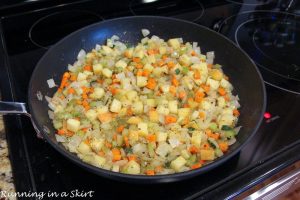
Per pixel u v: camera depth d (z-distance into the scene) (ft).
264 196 1.49
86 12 2.10
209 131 1.45
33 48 1.83
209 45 1.82
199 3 2.27
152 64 1.75
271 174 1.30
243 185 1.24
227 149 1.38
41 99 1.47
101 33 1.81
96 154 1.33
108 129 1.44
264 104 1.37
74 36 1.70
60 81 1.65
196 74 1.69
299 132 1.44
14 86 1.58
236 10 2.24
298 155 1.35
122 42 1.88
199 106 1.56
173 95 1.62
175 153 1.36
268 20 2.18
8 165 1.24
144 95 1.61
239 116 1.53
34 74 1.44
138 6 2.20
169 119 1.49
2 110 1.25
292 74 1.77
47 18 2.03
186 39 1.88
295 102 1.60
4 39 1.84
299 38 2.06
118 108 1.51
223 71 1.75
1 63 1.68
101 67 1.69
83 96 1.58
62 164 1.28
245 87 1.60
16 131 1.35
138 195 1.20
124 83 1.64
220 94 1.64
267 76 1.74
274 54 1.90
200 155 1.34
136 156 1.33
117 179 1.15
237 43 1.95
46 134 1.25
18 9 2.04
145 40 1.87
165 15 2.13
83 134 1.40
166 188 1.22
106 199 1.18
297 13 2.28
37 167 1.26
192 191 1.21
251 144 1.38
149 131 1.44
